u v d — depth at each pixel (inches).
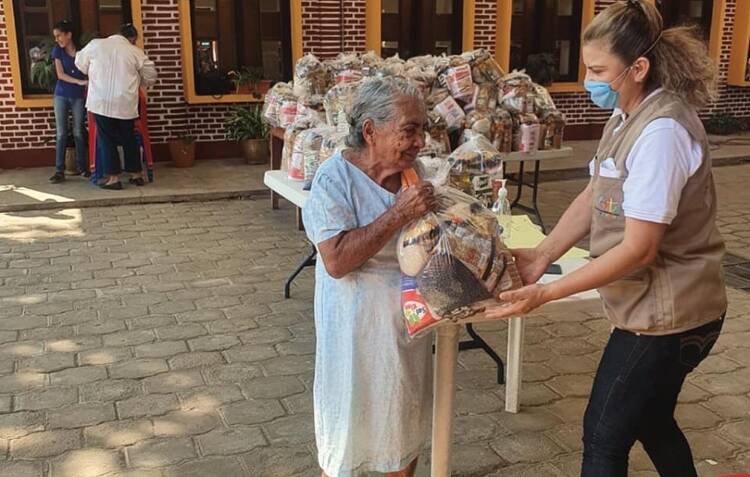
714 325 76.7
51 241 234.5
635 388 76.4
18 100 340.5
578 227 85.3
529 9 441.4
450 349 87.8
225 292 189.6
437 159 125.9
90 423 124.0
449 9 426.0
